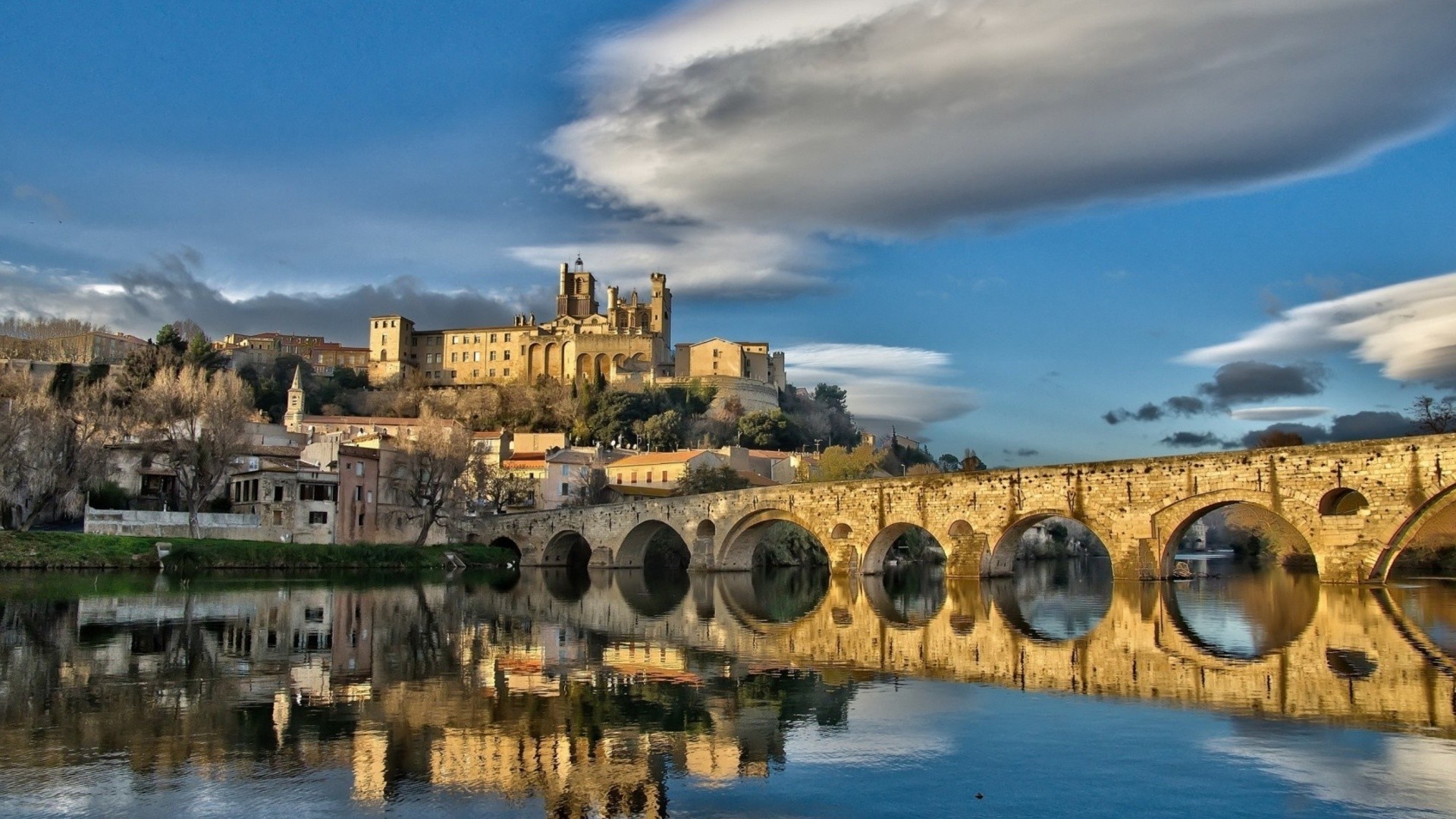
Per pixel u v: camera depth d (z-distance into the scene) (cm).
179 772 2420
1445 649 4159
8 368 14188
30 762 2488
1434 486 5953
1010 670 3859
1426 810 2161
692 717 3041
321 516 12219
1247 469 6825
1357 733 2764
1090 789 2320
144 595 7119
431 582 9912
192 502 10919
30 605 6150
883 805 2228
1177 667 3850
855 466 17675
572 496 17825
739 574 11856
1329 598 6172
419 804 2216
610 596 8294
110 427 11862
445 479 13188
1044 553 18600
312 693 3366
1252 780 2369
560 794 2292
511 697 3331
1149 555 7381
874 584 9750
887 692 3438
